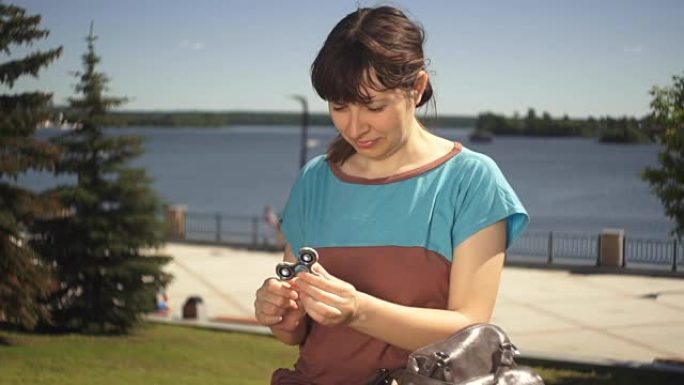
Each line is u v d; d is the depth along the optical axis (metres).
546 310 18.53
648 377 11.42
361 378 1.99
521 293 20.75
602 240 24.97
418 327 1.82
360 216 2.02
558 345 15.02
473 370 1.75
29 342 12.13
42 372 9.74
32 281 11.73
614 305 19.12
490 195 1.95
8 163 11.30
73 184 14.45
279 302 1.89
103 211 14.30
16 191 11.78
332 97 1.86
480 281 1.92
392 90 1.84
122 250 14.25
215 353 12.24
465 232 1.94
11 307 11.65
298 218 2.17
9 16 10.92
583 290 21.25
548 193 74.31
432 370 1.72
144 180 14.68
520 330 16.42
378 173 2.05
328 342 2.03
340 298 1.74
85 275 14.12
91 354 11.39
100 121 14.46
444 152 2.04
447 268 1.96
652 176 10.31
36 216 12.04
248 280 23.25
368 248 1.99
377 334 1.82
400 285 1.96
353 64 1.81
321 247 2.05
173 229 32.88
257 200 72.12
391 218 1.99
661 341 15.30
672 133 9.79
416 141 2.05
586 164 137.38
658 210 57.34
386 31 1.82
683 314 18.00
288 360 11.93
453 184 1.98
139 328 14.49
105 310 14.09
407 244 1.97
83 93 14.54
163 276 14.78
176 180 99.50
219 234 32.06
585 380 11.15
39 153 11.71
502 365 1.79
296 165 138.12
